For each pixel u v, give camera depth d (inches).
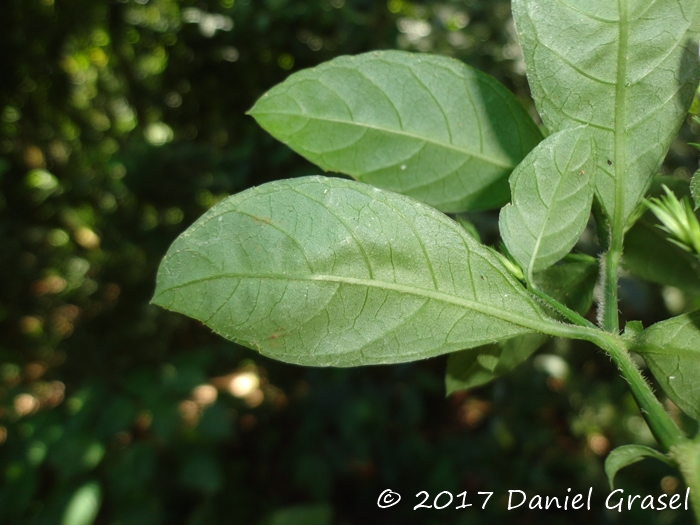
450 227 3.4
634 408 20.8
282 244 3.3
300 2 21.4
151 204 23.7
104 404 19.5
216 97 25.1
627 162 3.7
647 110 3.6
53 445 18.0
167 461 19.5
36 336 27.7
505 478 20.3
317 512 18.1
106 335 22.9
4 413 20.6
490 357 4.5
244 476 21.9
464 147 4.6
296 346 3.3
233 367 27.5
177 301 3.2
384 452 21.0
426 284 3.4
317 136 4.5
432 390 23.0
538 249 3.6
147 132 31.6
